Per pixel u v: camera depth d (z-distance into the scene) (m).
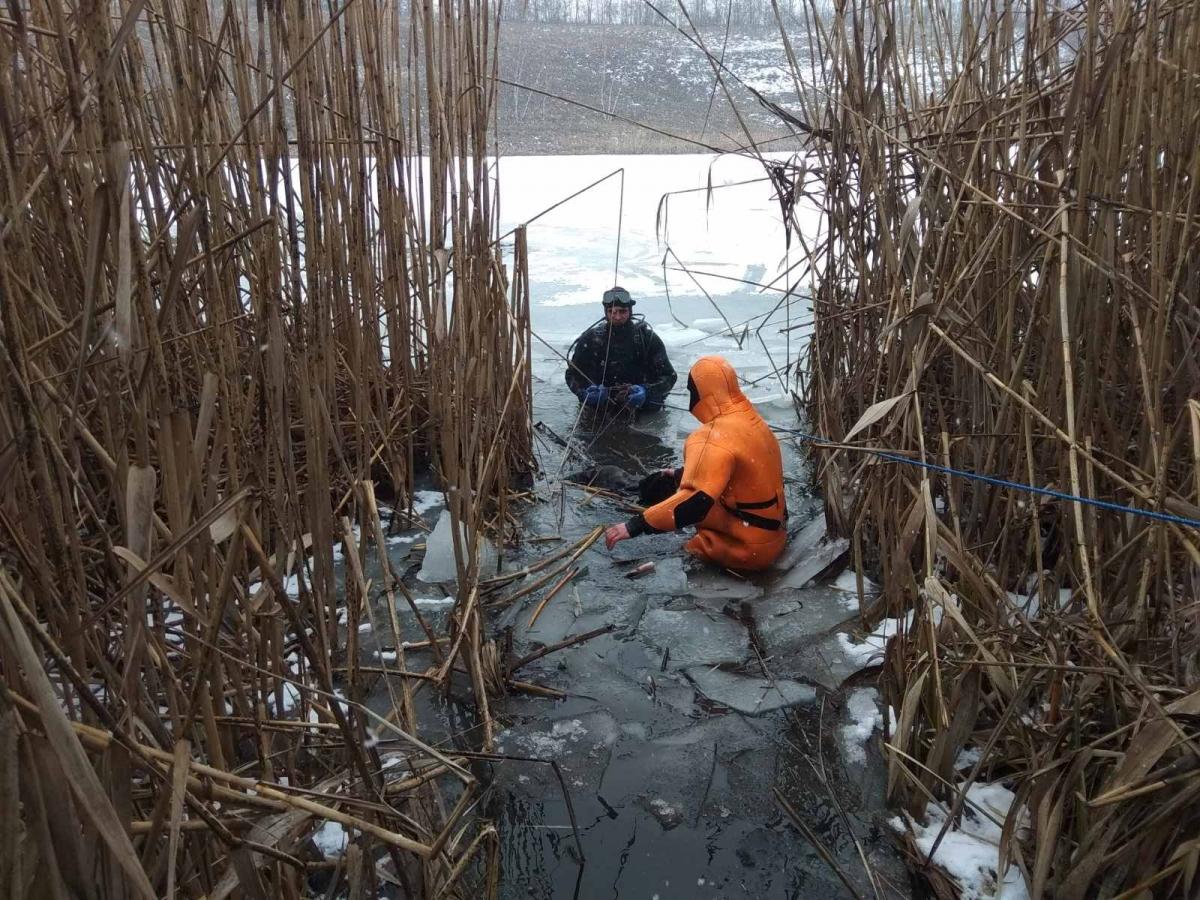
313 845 1.96
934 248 2.92
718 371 3.23
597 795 2.24
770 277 7.46
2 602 0.98
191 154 1.56
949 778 2.13
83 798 1.01
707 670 2.72
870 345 3.26
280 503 1.88
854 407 3.56
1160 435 1.93
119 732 1.20
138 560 1.22
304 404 1.97
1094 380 2.27
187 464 1.48
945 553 2.31
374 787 1.61
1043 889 1.82
